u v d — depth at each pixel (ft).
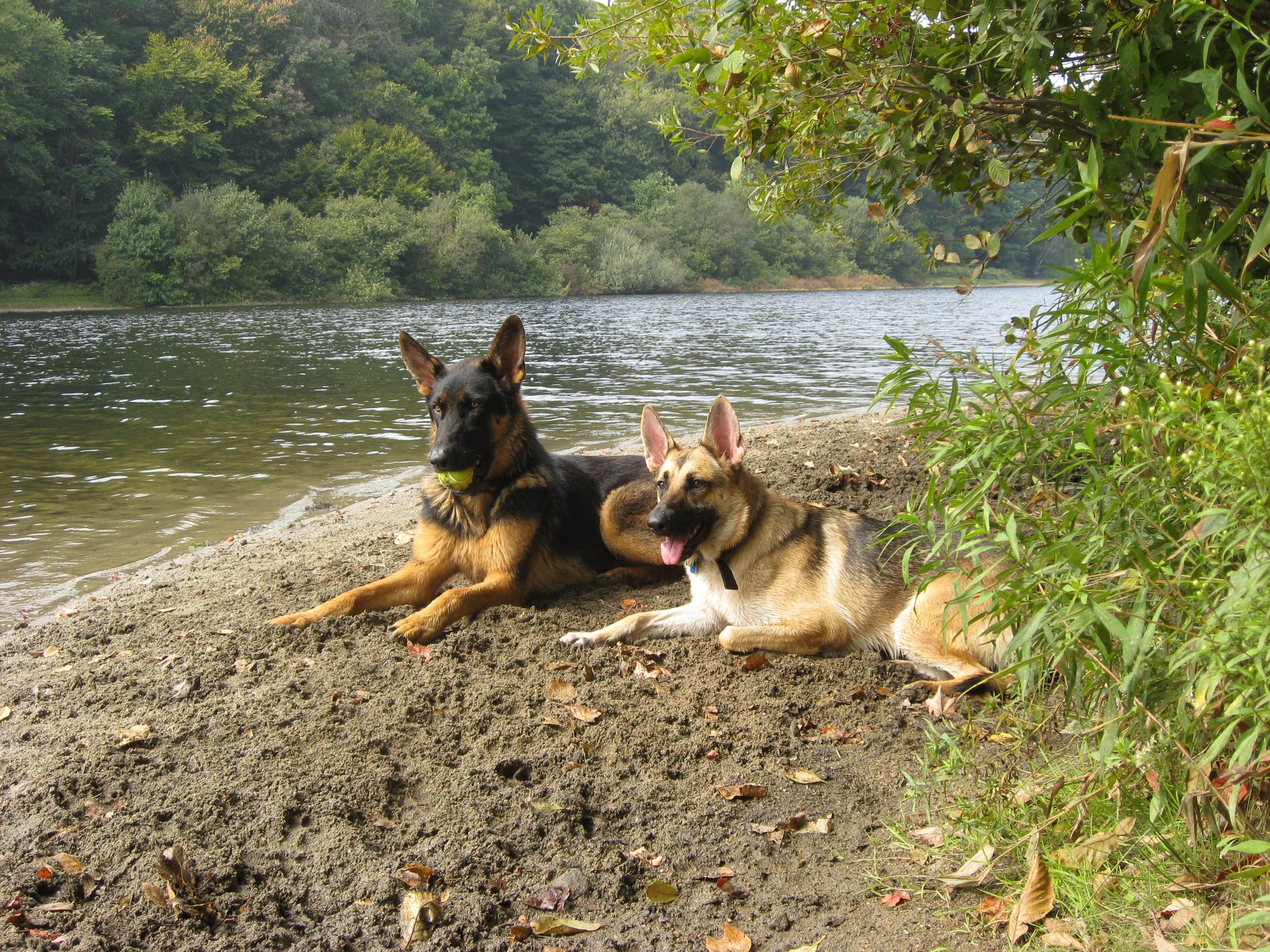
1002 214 238.48
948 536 10.42
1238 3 11.17
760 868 10.46
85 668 15.03
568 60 18.79
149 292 170.30
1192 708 8.27
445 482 18.33
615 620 17.99
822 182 20.12
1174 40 12.38
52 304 163.94
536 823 11.00
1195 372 9.10
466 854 10.36
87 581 21.71
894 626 16.12
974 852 9.98
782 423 41.60
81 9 206.59
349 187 223.71
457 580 21.08
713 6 15.44
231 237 179.01
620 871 10.28
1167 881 8.65
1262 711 7.00
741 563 16.93
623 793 11.84
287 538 25.22
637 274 247.70
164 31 221.25
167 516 28.27
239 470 35.29
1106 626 7.83
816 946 9.09
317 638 16.16
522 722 13.29
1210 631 7.36
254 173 212.23
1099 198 8.88
